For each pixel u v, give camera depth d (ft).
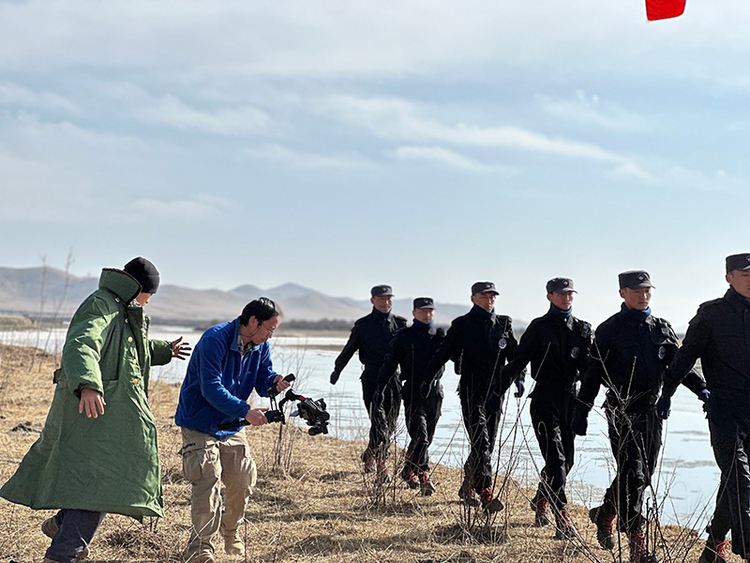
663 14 20.35
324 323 608.60
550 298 21.27
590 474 29.04
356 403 48.49
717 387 17.72
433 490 24.76
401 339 26.40
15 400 40.29
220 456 17.44
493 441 22.95
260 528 20.33
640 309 19.21
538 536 20.30
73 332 14.74
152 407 40.16
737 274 17.47
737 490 17.01
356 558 17.94
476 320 23.26
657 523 17.84
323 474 27.32
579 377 21.17
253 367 17.87
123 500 14.84
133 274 16.10
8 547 17.57
